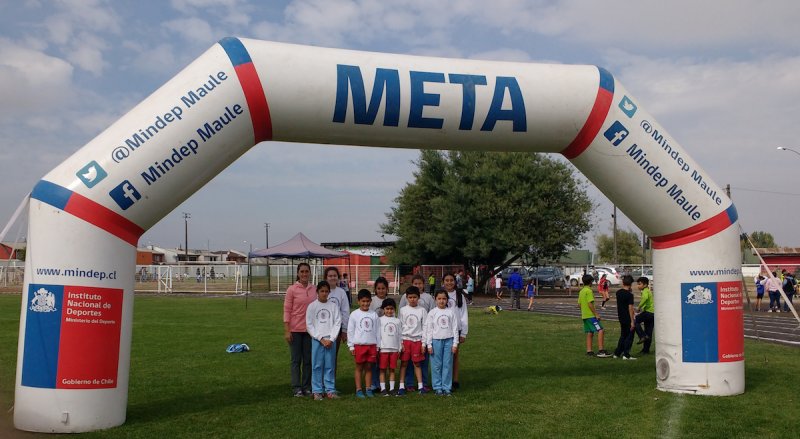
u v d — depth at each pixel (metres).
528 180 34.06
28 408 6.06
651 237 8.31
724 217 7.94
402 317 8.05
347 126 7.19
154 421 6.51
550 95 7.57
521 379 8.86
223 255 103.62
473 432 6.09
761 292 23.39
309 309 7.66
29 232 6.26
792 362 10.20
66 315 6.11
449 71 7.41
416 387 8.27
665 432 6.09
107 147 6.37
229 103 6.72
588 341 11.27
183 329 15.71
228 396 7.77
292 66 6.90
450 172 36.03
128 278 6.51
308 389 7.91
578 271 46.31
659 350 8.12
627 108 7.78
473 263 37.50
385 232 38.66
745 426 6.31
